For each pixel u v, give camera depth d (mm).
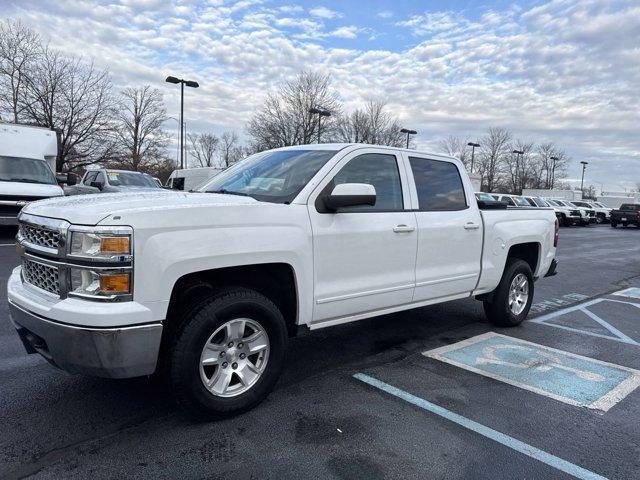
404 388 4027
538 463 2963
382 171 4402
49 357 3031
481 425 3418
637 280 10500
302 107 40938
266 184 4059
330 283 3877
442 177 5016
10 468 2773
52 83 34594
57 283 2967
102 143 38219
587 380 4309
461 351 5008
